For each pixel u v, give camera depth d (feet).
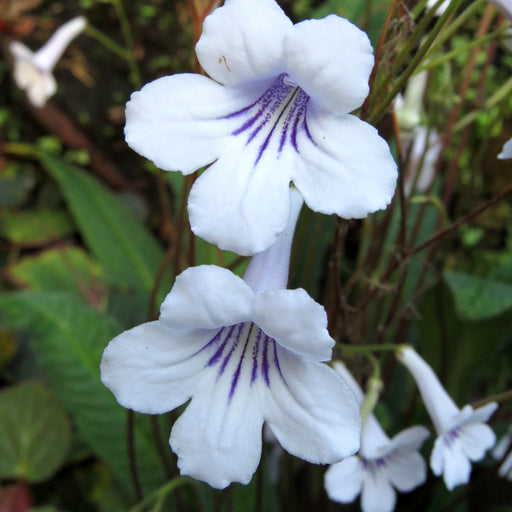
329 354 0.27
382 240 0.46
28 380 0.68
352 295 0.52
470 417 0.39
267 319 0.27
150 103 0.28
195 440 0.30
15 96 0.92
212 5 0.36
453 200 0.78
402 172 0.39
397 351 0.39
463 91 0.50
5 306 0.49
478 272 0.70
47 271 0.76
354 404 0.28
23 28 0.91
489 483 0.52
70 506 0.61
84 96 0.91
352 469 0.39
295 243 0.37
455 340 0.56
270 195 0.28
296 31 0.27
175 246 0.42
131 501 0.60
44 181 0.91
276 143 0.30
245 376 0.31
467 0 0.46
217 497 0.44
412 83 0.47
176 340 0.30
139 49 0.91
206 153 0.28
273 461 0.55
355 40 0.27
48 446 0.59
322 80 0.27
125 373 0.29
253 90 0.30
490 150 0.75
